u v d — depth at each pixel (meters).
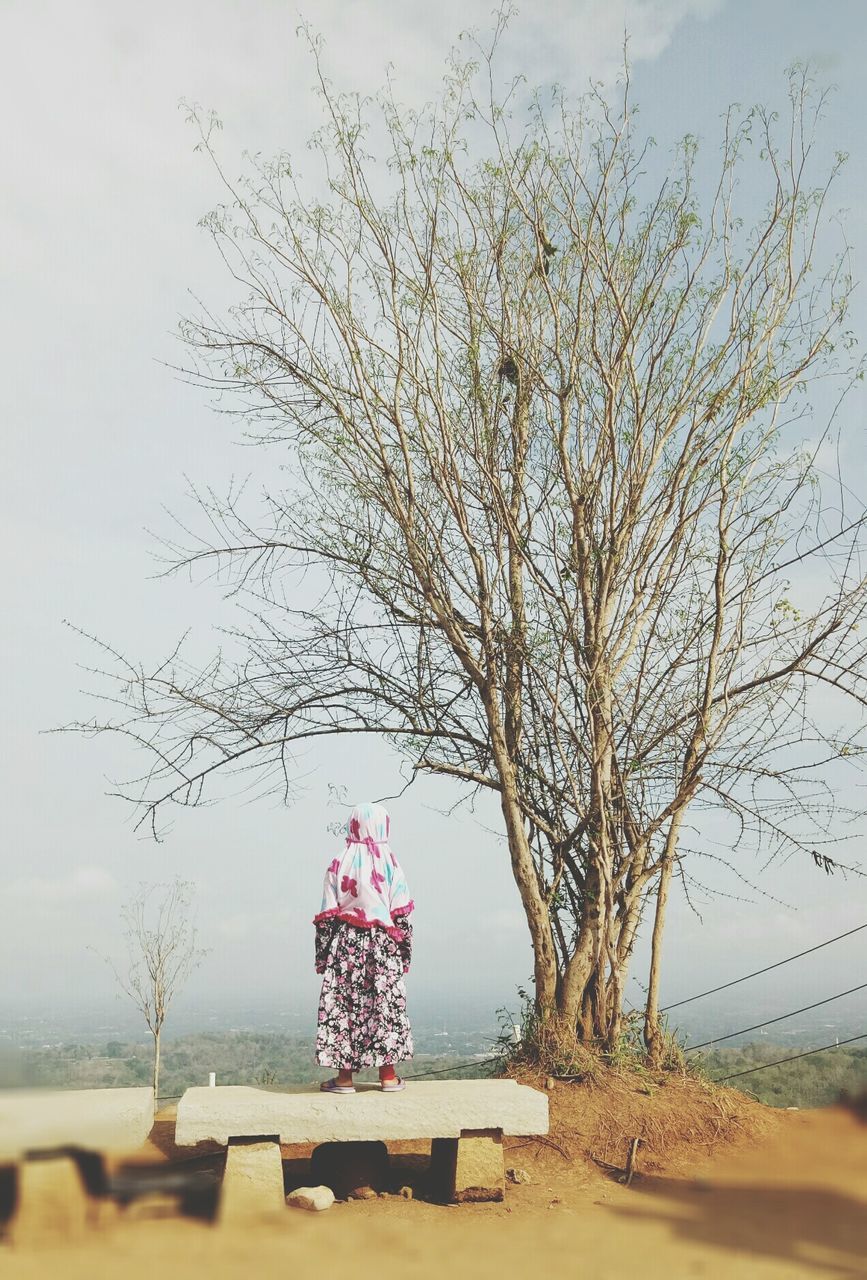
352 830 6.30
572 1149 6.89
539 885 8.55
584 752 8.34
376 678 9.39
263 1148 5.43
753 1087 8.02
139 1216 5.15
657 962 8.41
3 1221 4.78
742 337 8.92
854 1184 5.76
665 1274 4.23
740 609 8.70
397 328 9.03
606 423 8.80
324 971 6.02
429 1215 5.39
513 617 8.88
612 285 8.96
